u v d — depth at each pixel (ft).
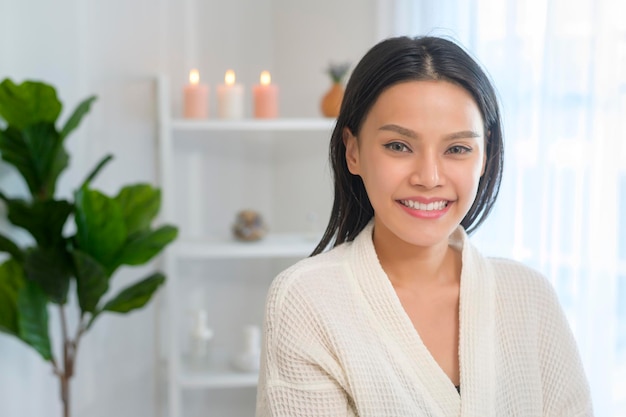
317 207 8.98
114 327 8.50
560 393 3.49
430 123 3.07
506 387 3.38
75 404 8.26
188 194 8.88
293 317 3.23
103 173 8.29
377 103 3.16
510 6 6.63
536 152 6.52
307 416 3.16
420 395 3.21
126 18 8.32
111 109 8.29
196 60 8.74
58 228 6.98
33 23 7.82
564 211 6.34
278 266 9.27
